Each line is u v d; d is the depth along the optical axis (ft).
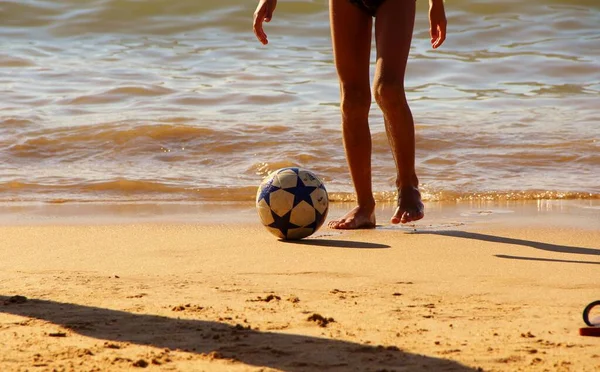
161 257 16.72
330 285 13.94
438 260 16.24
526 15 61.77
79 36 59.00
